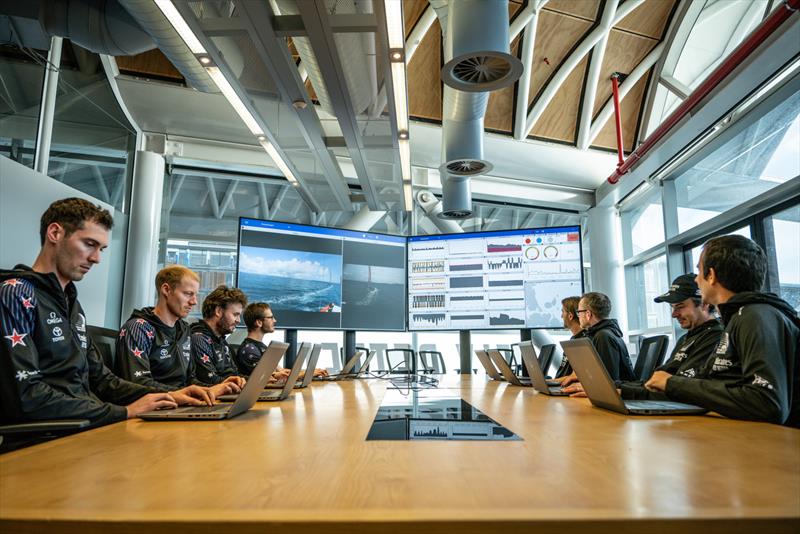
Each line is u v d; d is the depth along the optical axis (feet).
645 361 10.20
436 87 17.34
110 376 5.74
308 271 12.83
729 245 5.06
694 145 15.53
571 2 15.62
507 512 1.48
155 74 15.21
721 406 4.09
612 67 17.76
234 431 3.39
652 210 19.89
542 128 18.97
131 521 1.45
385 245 13.85
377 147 11.12
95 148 13.85
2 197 9.75
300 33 7.48
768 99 12.55
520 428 3.44
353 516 1.45
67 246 5.17
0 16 9.40
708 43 15.97
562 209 22.27
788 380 4.28
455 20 9.57
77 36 9.86
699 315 7.50
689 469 2.14
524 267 13.34
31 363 4.25
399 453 2.54
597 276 21.03
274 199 21.67
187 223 20.48
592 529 1.41
